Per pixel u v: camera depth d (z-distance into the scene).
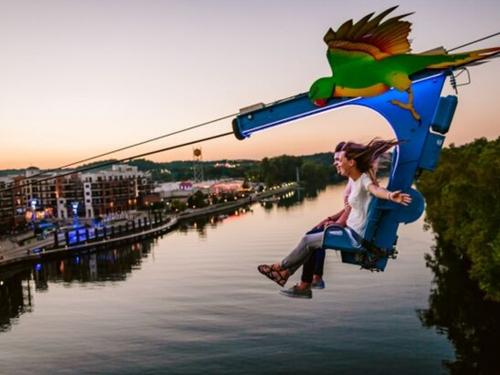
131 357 43.00
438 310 49.66
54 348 46.81
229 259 92.31
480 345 40.12
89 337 49.38
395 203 5.73
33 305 65.94
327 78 5.43
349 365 37.81
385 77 5.28
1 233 150.25
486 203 44.00
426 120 5.61
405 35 4.98
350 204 5.92
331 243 5.96
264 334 46.00
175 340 46.41
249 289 64.38
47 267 98.62
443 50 5.39
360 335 43.91
